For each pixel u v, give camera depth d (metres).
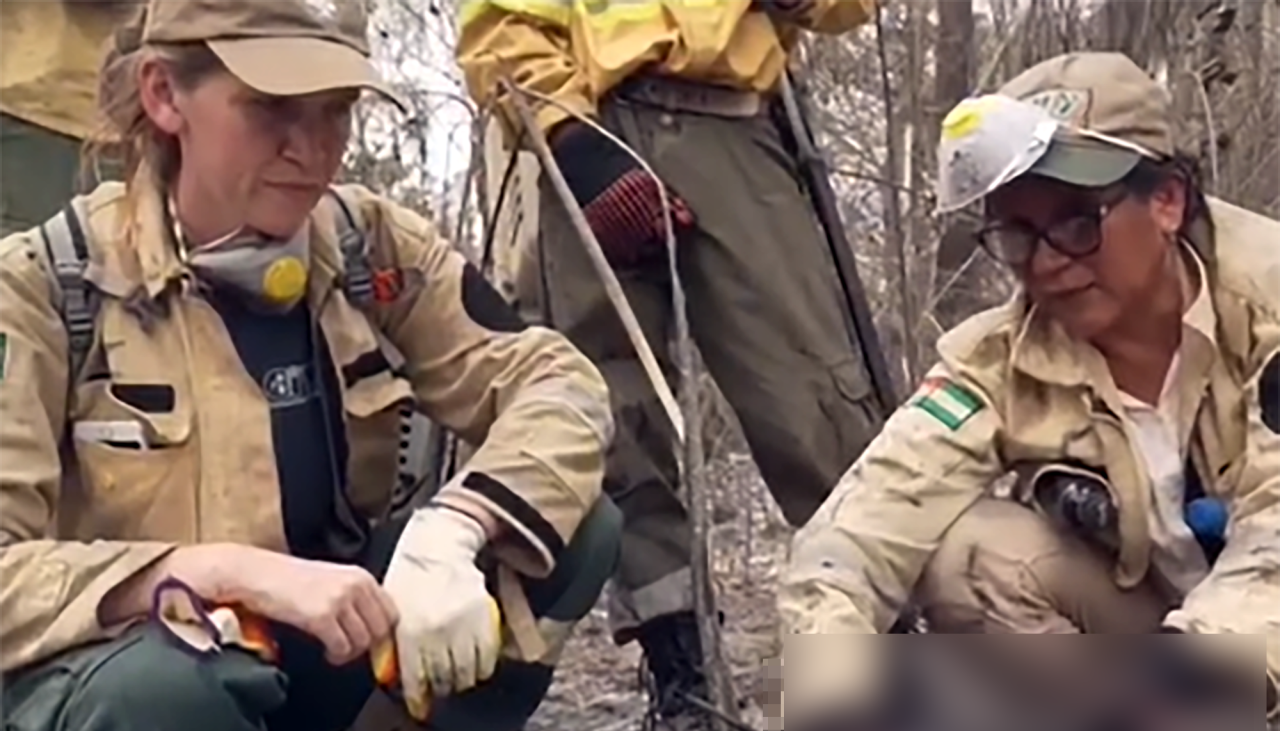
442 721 2.64
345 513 2.64
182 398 2.50
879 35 4.64
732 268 3.65
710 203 3.64
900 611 2.80
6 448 2.39
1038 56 4.80
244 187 2.48
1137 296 2.63
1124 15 4.67
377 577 2.70
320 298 2.62
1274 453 2.59
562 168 3.61
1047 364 2.72
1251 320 2.63
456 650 2.42
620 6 3.62
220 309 2.53
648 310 3.64
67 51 3.57
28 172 3.56
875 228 5.19
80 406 2.49
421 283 2.75
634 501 3.56
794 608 2.71
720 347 3.69
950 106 4.79
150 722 2.25
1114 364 2.71
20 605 2.30
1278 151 4.61
